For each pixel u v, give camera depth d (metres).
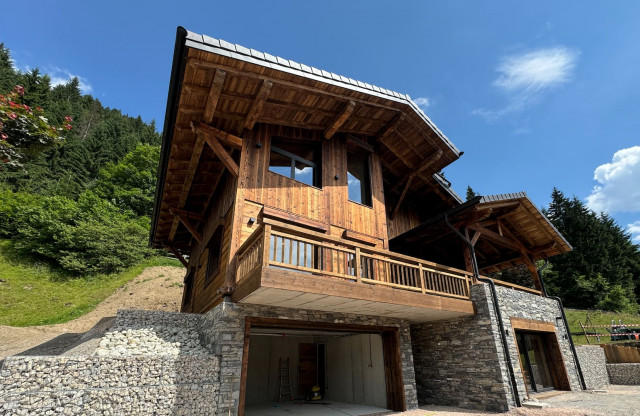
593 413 6.29
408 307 6.80
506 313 8.46
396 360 7.97
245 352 5.84
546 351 10.02
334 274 5.78
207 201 10.05
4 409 4.12
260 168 7.31
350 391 9.68
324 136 8.63
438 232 9.77
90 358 4.84
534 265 11.23
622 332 16.05
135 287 17.64
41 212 19.62
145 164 29.20
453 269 8.14
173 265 21.58
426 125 8.78
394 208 11.17
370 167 9.52
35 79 31.38
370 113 8.38
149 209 26.47
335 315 7.28
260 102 6.50
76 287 17.36
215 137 6.93
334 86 6.92
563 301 22.55
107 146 34.50
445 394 8.30
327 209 8.03
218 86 5.77
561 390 9.48
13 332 11.80
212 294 7.62
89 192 23.67
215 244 8.76
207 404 5.25
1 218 20.00
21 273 17.20
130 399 4.83
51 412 4.36
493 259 12.52
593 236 24.92
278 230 5.58
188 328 7.22
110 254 19.58
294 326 6.78
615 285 22.20
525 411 6.77
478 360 7.75
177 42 5.18
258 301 5.97
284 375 10.95
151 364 5.14
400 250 11.32
